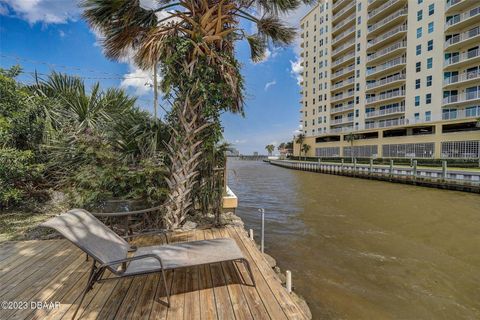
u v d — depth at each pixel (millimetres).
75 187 4016
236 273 2502
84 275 2430
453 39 23344
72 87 5832
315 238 6332
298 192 14266
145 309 1916
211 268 2602
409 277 4359
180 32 3488
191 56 3469
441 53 24297
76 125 4879
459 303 3637
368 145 31672
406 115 27531
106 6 3186
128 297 2072
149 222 3852
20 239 3514
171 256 2172
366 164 24953
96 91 5586
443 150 23312
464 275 4453
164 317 1825
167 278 2389
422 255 5309
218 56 3447
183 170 3621
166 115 3855
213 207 4289
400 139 27359
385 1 30781
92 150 3953
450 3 23391
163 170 3822
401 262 4953
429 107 25266
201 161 3994
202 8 3438
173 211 3664
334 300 3629
